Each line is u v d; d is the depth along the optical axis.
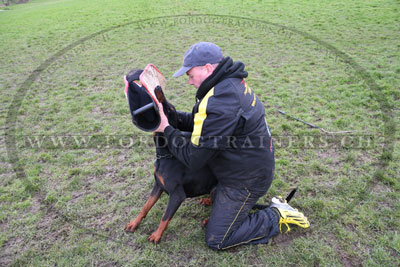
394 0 10.05
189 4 11.91
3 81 5.95
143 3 12.81
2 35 9.66
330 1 10.80
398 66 5.34
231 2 11.66
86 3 14.64
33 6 17.75
